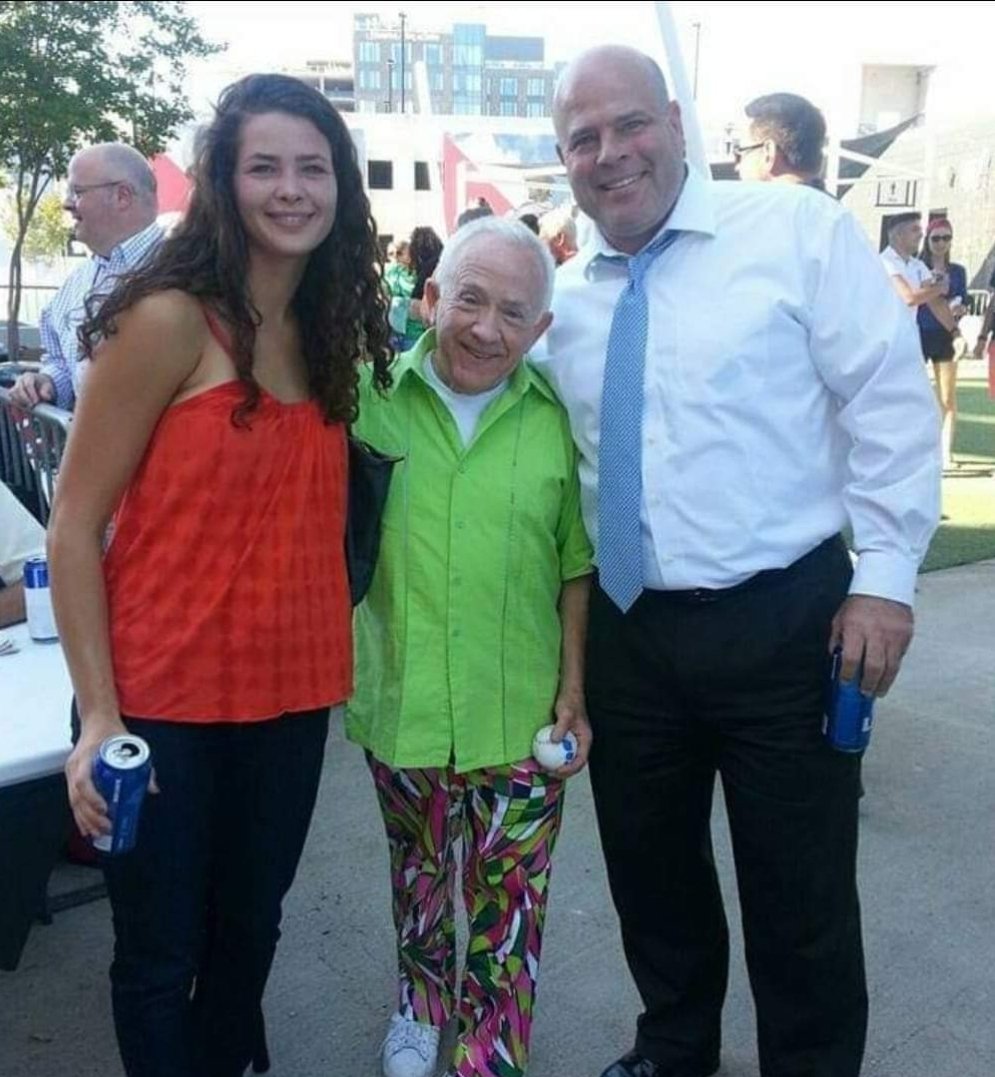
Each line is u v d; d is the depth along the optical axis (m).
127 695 1.60
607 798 2.07
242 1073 1.99
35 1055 2.34
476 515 1.92
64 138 11.16
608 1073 2.20
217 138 1.55
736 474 1.78
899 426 1.74
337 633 1.74
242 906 1.83
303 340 1.68
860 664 1.75
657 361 1.80
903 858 3.07
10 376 4.97
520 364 1.94
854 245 1.77
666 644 1.88
